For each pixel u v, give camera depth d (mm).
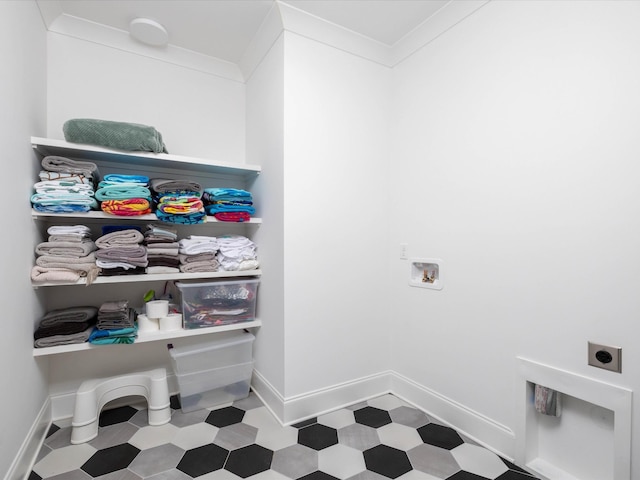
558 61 1194
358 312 1844
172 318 1676
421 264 1793
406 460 1331
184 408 1708
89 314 1553
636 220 1011
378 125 1916
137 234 1577
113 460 1329
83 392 1481
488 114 1433
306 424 1602
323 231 1718
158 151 1604
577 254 1144
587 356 1118
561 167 1186
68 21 1662
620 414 1038
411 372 1824
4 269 1085
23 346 1270
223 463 1312
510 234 1348
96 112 1756
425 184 1741
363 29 1734
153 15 1653
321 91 1711
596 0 1094
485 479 1229
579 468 1191
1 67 1062
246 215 1820
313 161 1686
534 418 1301
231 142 2139
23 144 1280
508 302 1354
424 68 1747
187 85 2002
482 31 1453
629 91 1022
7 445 1092
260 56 1866
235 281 1822
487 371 1433
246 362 1855
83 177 1478
